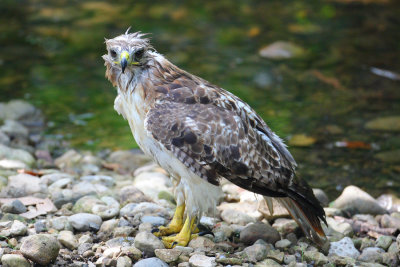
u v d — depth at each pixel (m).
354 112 15.38
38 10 22.02
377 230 10.20
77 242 9.21
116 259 8.51
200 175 8.71
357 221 10.51
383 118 15.05
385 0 23.14
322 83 16.95
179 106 8.88
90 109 15.65
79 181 11.62
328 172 12.91
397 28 20.66
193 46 19.16
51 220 9.63
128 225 9.77
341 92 16.45
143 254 8.86
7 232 9.03
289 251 9.34
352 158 13.42
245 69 17.70
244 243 9.53
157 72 9.12
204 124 8.72
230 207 10.77
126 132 14.70
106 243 9.15
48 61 18.14
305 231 9.41
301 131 14.48
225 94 9.31
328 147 13.85
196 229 9.72
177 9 22.34
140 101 9.12
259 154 9.02
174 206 10.77
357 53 18.86
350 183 12.51
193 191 9.01
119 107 9.78
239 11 22.33
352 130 14.55
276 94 16.28
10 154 12.41
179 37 19.81
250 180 9.01
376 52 18.92
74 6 22.52
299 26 20.94
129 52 8.80
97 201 10.35
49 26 20.58
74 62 18.12
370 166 13.11
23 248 8.28
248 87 16.61
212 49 19.00
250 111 9.40
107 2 22.91
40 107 15.59
